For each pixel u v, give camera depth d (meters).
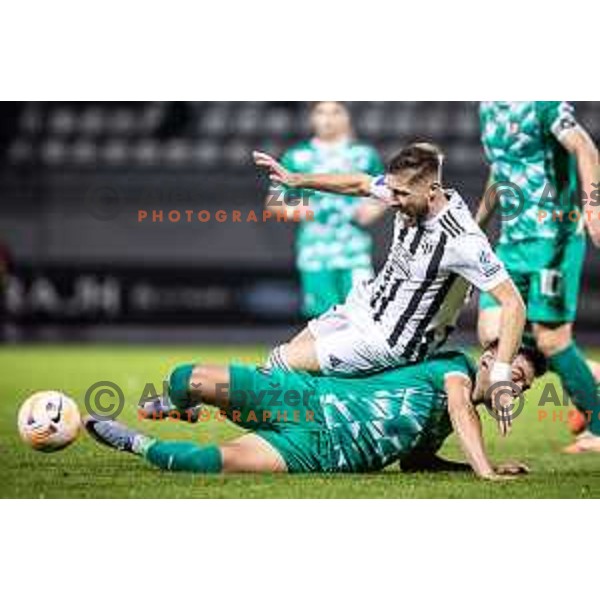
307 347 20.16
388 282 19.67
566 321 22.47
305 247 33.53
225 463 19.48
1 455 21.17
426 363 19.66
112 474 19.67
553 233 22.41
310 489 18.56
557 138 22.06
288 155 32.62
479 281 18.73
